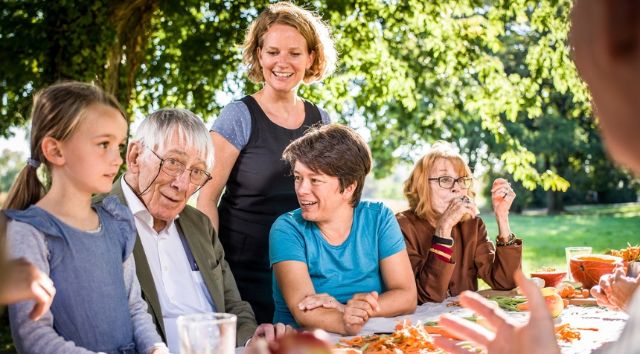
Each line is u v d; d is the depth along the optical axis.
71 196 1.99
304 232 2.92
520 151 10.08
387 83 10.06
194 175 2.64
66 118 1.94
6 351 5.55
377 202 3.15
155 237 2.65
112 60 6.92
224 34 9.06
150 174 2.58
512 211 35.66
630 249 3.57
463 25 10.24
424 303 3.24
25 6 6.66
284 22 3.60
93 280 1.97
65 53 6.68
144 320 2.16
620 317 2.64
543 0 9.92
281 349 0.62
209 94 9.34
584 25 0.49
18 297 1.40
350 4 9.45
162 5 8.27
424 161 3.54
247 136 3.58
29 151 2.03
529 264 15.38
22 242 1.84
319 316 2.55
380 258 3.03
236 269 3.62
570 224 26.88
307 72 3.81
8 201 2.01
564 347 2.13
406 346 2.08
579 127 28.95
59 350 1.82
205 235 2.84
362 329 2.54
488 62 10.41
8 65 6.59
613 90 0.47
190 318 1.59
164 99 9.20
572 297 3.13
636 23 0.46
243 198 3.61
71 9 6.67
